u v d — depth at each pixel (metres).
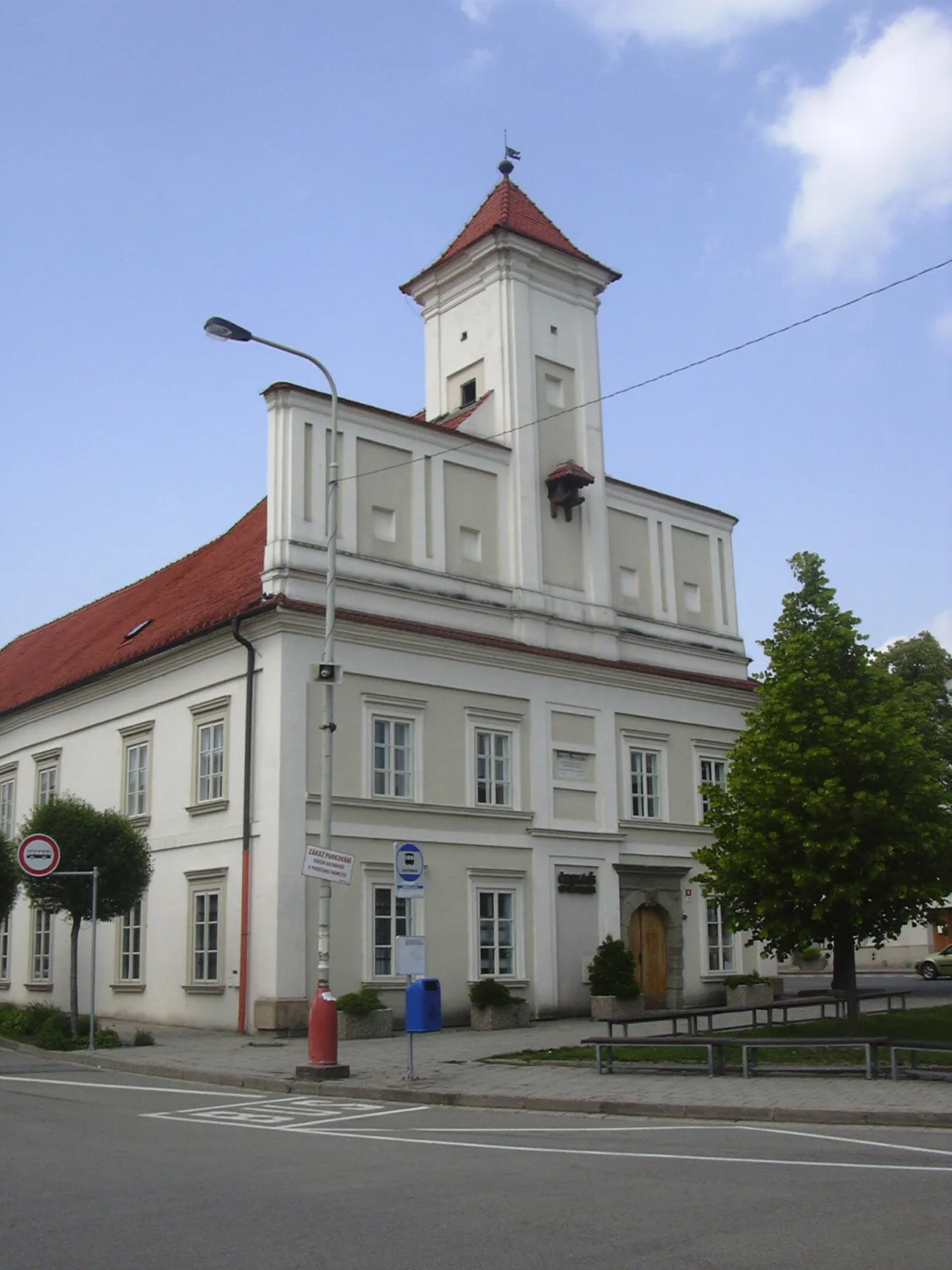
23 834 25.03
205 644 27.86
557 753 30.48
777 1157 11.02
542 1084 16.75
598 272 34.03
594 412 33.31
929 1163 10.65
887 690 22.81
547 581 31.22
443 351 33.59
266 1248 7.73
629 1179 9.95
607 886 30.83
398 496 28.64
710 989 32.69
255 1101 16.06
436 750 27.97
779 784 21.80
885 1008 30.91
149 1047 22.44
